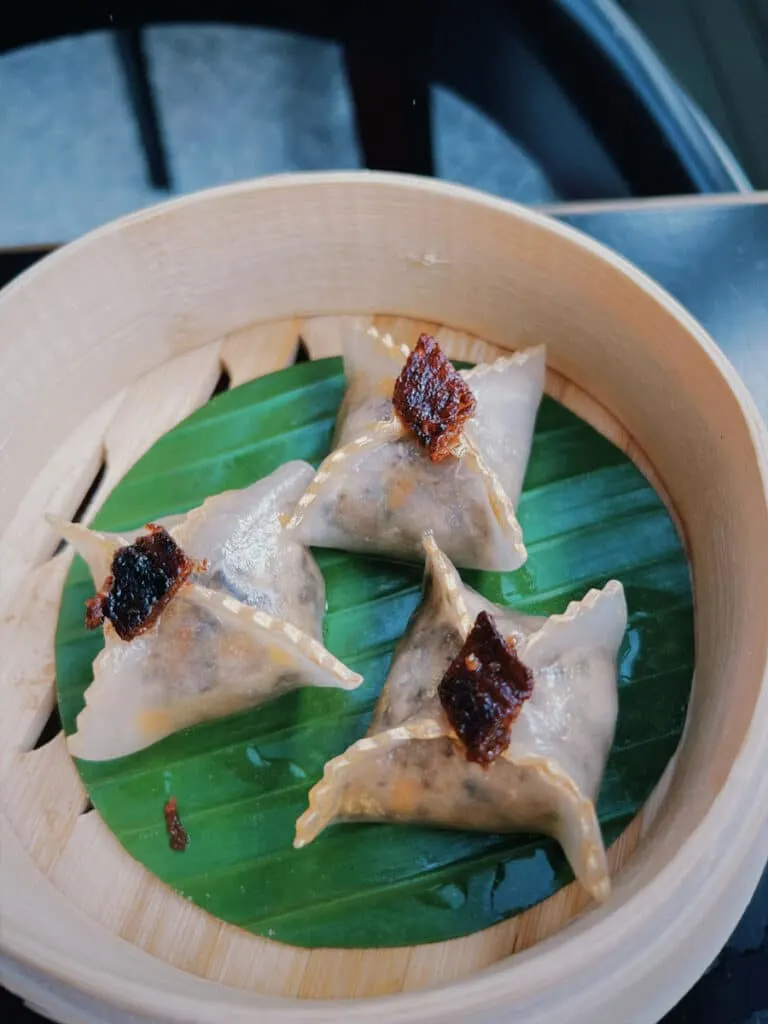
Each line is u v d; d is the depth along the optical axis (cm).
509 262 19
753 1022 16
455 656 16
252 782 17
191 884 16
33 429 19
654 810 17
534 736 15
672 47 26
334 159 30
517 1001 13
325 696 18
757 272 21
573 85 27
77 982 13
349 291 21
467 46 27
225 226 19
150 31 31
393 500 18
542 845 16
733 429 16
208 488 20
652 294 17
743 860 15
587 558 19
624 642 18
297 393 20
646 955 14
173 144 31
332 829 17
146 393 21
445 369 17
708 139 26
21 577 19
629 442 20
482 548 18
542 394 20
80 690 18
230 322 21
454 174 28
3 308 18
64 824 17
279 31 30
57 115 32
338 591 19
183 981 15
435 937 16
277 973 16
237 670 17
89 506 20
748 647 15
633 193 27
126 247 18
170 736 17
